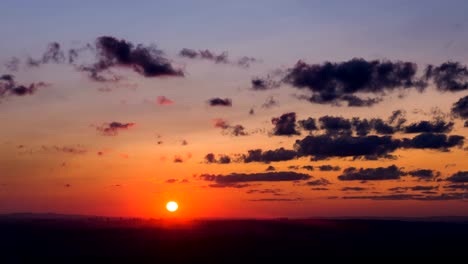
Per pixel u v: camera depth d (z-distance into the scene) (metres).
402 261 178.00
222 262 174.88
